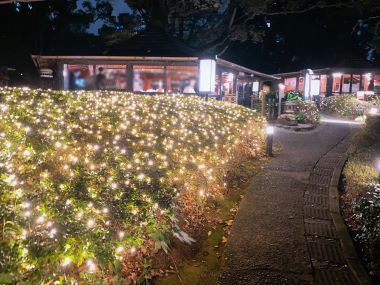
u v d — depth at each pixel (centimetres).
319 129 1830
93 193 549
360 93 2733
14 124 826
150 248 523
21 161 641
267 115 2016
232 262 527
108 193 573
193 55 1875
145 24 2909
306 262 530
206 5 2692
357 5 2552
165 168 739
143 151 841
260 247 572
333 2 2742
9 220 405
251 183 898
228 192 833
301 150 1309
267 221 671
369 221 630
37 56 1897
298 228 645
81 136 872
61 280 371
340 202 805
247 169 1017
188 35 3309
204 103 1509
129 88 1941
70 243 406
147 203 566
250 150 1162
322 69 3412
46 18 3334
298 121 1902
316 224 668
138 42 2077
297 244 585
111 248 437
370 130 1296
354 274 505
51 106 1129
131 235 493
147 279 478
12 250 359
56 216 451
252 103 2170
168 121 1139
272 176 962
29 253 369
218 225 678
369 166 931
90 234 434
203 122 1195
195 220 660
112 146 840
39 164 654
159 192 625
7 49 3075
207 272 523
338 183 922
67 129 895
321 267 522
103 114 1105
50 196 507
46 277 368
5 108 959
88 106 1177
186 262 544
